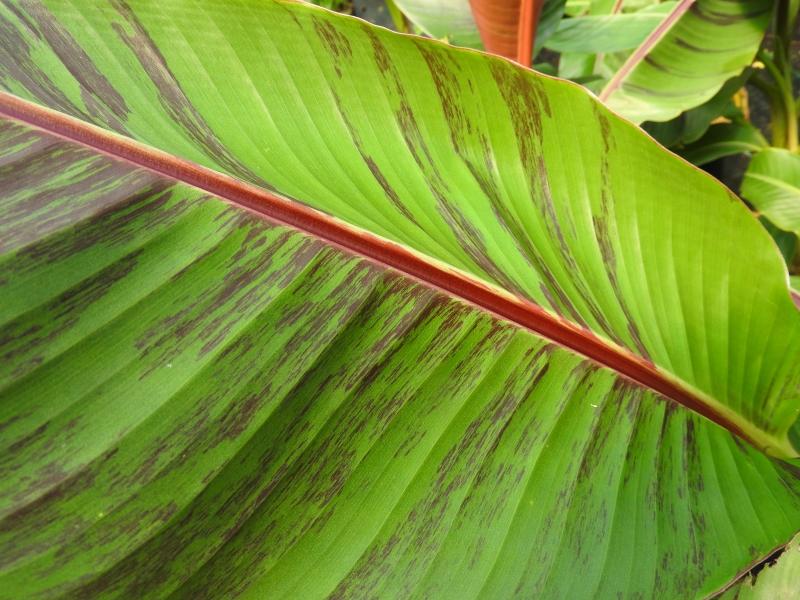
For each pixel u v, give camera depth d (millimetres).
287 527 399
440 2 799
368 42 378
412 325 417
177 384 385
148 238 392
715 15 769
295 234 405
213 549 388
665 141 922
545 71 931
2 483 361
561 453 434
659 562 426
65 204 384
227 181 398
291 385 399
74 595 365
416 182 422
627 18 832
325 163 413
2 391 366
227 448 389
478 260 424
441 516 416
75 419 373
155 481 378
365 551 407
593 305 442
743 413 494
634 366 451
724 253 418
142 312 387
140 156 393
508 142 409
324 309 406
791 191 834
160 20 383
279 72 395
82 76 392
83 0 383
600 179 411
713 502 446
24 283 374
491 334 428
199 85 399
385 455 414
